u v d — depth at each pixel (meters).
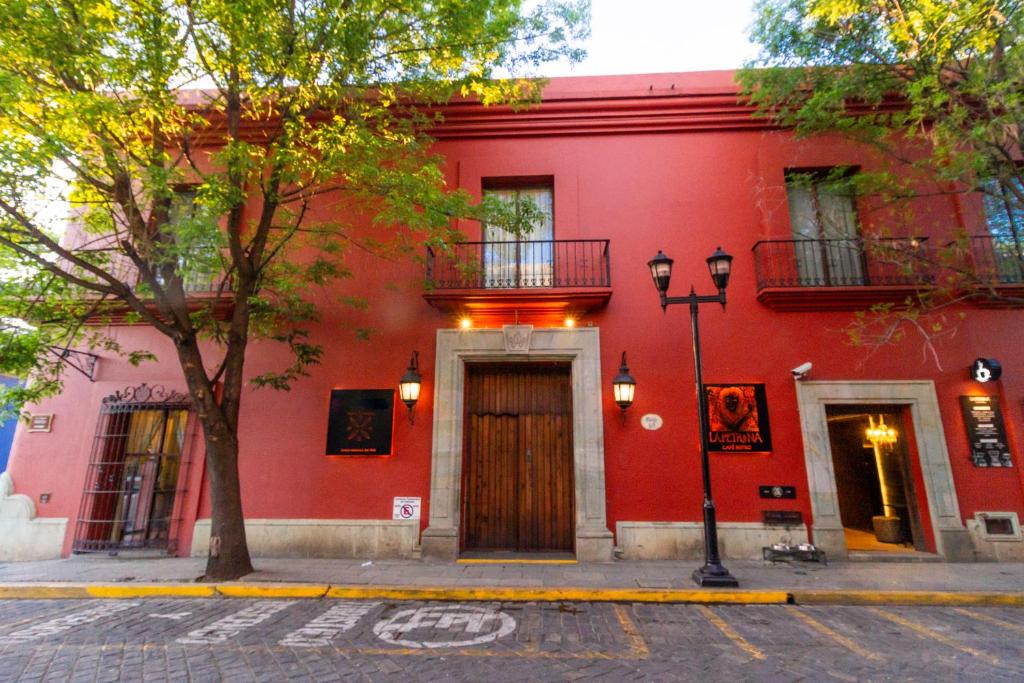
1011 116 6.14
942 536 7.73
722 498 8.11
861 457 10.23
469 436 9.02
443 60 7.60
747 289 8.88
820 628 5.03
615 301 8.95
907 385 8.29
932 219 8.77
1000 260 8.43
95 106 5.62
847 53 7.49
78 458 8.90
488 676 3.86
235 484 7.01
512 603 5.95
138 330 9.36
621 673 3.93
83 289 8.32
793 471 8.14
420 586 6.31
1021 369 8.24
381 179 7.04
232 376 7.12
